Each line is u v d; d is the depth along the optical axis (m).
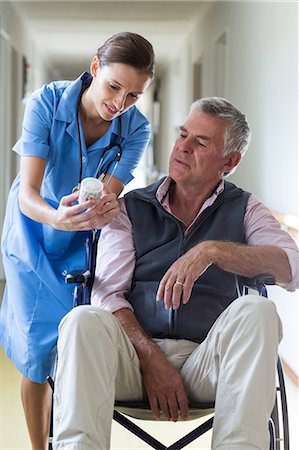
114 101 2.15
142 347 2.04
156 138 15.09
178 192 2.29
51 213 2.14
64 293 2.48
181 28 9.81
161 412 2.02
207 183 2.27
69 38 10.94
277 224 2.31
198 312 2.20
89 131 2.42
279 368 2.11
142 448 2.98
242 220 2.29
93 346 1.84
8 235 2.56
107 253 2.25
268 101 4.63
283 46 4.20
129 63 2.09
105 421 1.85
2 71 7.34
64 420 1.79
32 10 8.55
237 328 1.91
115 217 2.29
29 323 2.50
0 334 2.65
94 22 9.46
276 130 4.39
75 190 2.34
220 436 1.86
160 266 2.23
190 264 2.00
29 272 2.51
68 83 2.44
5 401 3.50
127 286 2.24
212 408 2.03
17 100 8.51
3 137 7.29
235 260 2.04
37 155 2.35
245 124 2.29
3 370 3.99
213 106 2.25
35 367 2.49
